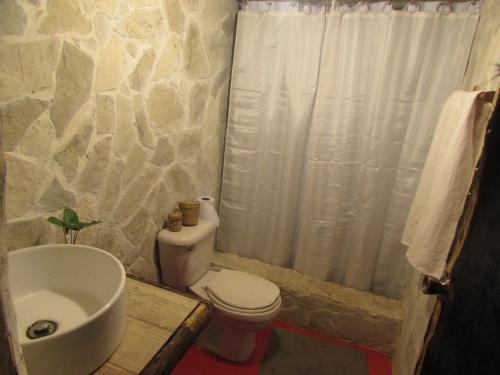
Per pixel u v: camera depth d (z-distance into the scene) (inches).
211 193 87.7
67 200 44.3
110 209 53.0
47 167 40.5
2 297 14.1
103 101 47.6
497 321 22.2
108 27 46.3
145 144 58.8
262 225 91.0
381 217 78.8
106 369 28.5
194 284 71.0
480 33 60.1
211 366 69.6
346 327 78.5
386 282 81.9
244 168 88.0
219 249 96.5
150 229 64.4
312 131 79.3
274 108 82.0
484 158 30.0
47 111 39.3
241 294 66.1
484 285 25.5
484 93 36.9
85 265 35.9
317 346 77.2
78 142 44.5
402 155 74.1
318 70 76.2
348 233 84.1
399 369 66.1
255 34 78.5
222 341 70.9
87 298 35.2
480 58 55.6
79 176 45.7
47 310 33.7
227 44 80.5
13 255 33.1
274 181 86.7
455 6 65.1
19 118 36.1
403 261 79.0
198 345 74.5
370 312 75.6
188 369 68.5
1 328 14.0
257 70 80.6
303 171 84.6
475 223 30.1
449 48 65.9
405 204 75.7
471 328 26.9
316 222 84.0
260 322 63.0
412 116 71.4
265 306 63.5
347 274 84.7
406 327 68.4
